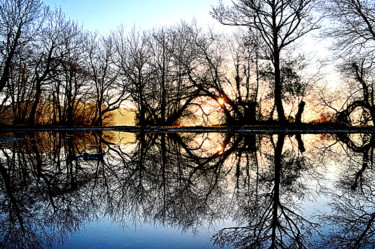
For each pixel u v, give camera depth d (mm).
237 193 4359
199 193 4367
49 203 3869
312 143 12047
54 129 23047
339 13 18516
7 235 2812
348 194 4262
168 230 2951
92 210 3598
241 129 19609
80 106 30359
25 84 23328
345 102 20641
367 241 2684
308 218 3346
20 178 5383
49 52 24312
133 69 25016
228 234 2842
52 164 6941
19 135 16406
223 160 7609
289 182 5031
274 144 11648
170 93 24078
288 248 2551
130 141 13523
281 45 20391
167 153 9234
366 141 13055
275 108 21969
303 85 20719
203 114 24531
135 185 4895
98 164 7016
